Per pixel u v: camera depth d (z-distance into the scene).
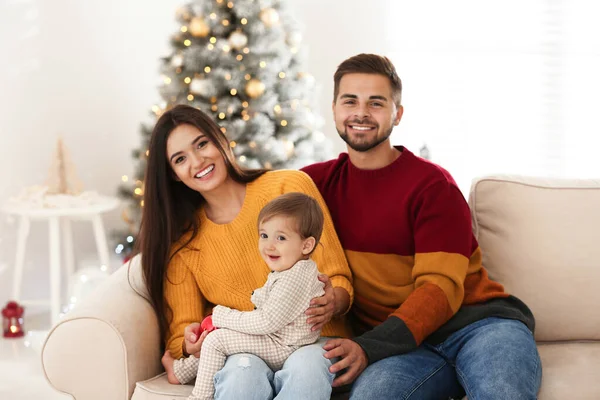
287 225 1.90
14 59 4.14
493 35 4.58
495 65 4.60
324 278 1.97
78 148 4.45
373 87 2.15
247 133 3.65
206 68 3.63
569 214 2.33
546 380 2.01
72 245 4.03
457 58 4.62
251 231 2.21
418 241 2.13
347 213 2.26
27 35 4.19
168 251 2.21
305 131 3.89
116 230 4.07
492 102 4.62
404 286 2.18
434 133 4.70
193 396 1.90
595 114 4.57
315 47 4.77
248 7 3.66
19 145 4.19
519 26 4.55
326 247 2.16
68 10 4.35
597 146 4.59
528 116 4.61
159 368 2.14
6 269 4.14
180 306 2.19
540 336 2.30
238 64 3.66
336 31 4.74
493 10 4.56
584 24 4.51
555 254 2.29
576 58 4.54
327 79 4.79
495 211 2.38
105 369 2.00
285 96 3.84
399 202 2.18
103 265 3.93
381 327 1.98
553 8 4.51
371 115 2.16
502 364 1.86
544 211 2.34
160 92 3.78
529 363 1.88
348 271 2.17
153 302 2.19
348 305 2.11
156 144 2.21
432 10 4.62
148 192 2.23
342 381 1.89
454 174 4.70
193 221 2.26
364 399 1.83
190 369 2.01
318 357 1.86
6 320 3.85
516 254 2.32
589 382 2.00
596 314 2.27
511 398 1.79
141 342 2.05
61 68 4.35
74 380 2.01
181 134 2.18
